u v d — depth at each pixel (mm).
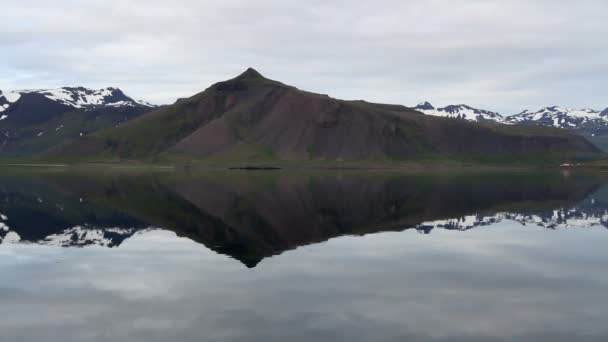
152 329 21688
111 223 54281
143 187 116562
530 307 24734
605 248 40219
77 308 24500
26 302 25484
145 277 30266
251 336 20828
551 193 99688
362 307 24484
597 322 22672
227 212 64250
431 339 20625
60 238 44938
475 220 57281
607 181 155250
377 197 87938
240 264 33594
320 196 89938
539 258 36094
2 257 36594
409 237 45219
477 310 24219
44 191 103375
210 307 24453
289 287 27859
